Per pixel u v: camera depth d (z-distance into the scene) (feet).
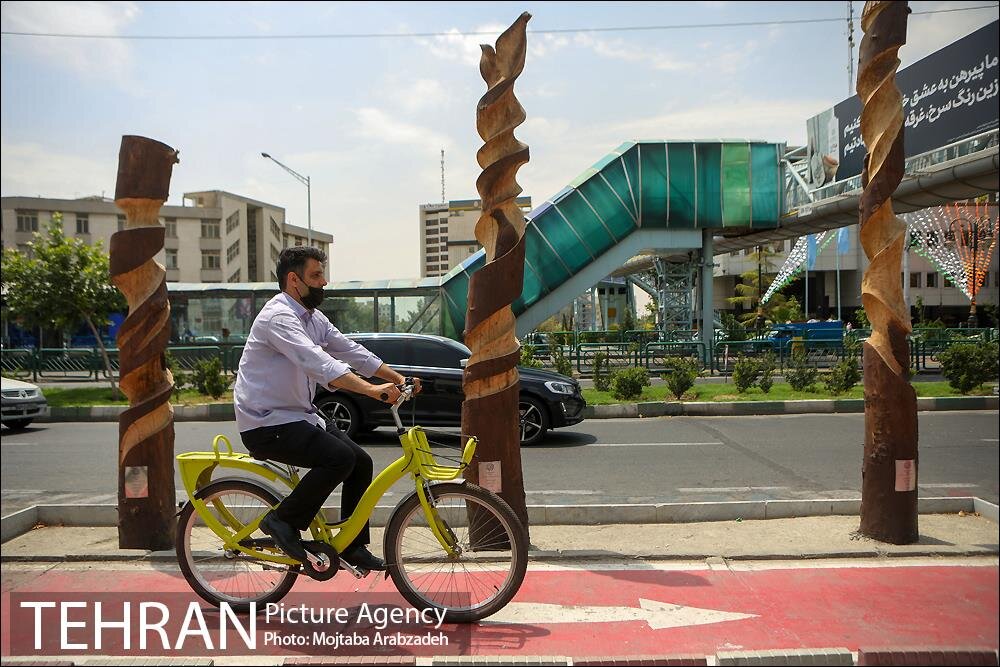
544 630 12.72
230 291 78.95
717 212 68.85
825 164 67.41
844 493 23.27
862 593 14.23
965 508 19.84
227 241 206.18
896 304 16.90
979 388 48.65
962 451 30.50
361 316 71.36
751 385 52.19
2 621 13.24
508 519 12.91
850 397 46.68
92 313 53.11
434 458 13.89
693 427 38.96
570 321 173.68
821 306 183.52
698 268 81.71
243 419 12.87
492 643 12.22
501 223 16.35
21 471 28.63
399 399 12.74
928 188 55.26
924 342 69.31
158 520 17.03
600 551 16.80
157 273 17.01
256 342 12.92
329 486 12.73
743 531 18.51
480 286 16.25
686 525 19.22
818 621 12.95
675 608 13.62
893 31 16.33
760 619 13.07
